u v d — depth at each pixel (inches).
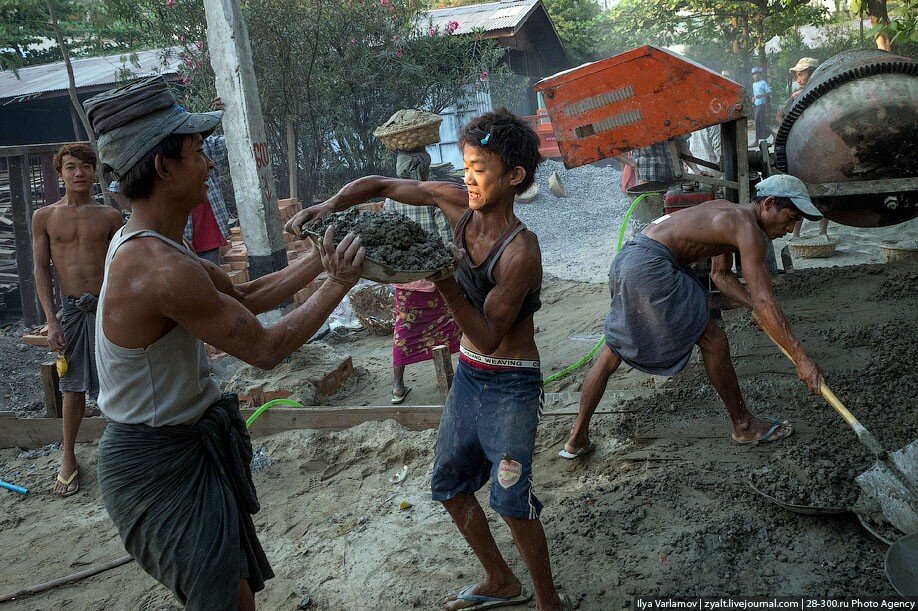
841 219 233.6
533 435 112.8
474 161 102.0
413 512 156.6
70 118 697.0
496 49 549.6
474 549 120.9
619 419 177.8
